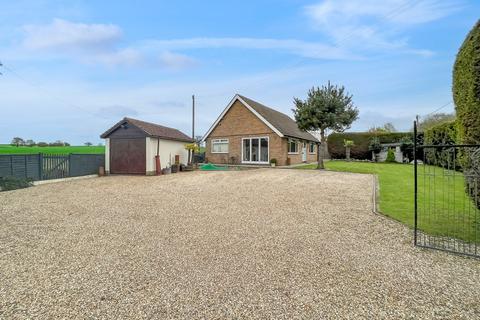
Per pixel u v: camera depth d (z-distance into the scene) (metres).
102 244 4.35
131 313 2.53
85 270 3.41
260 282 3.11
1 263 3.62
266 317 2.48
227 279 3.18
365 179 11.77
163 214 6.30
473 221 5.44
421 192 8.63
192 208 6.90
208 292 2.90
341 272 3.36
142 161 16.11
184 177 14.02
